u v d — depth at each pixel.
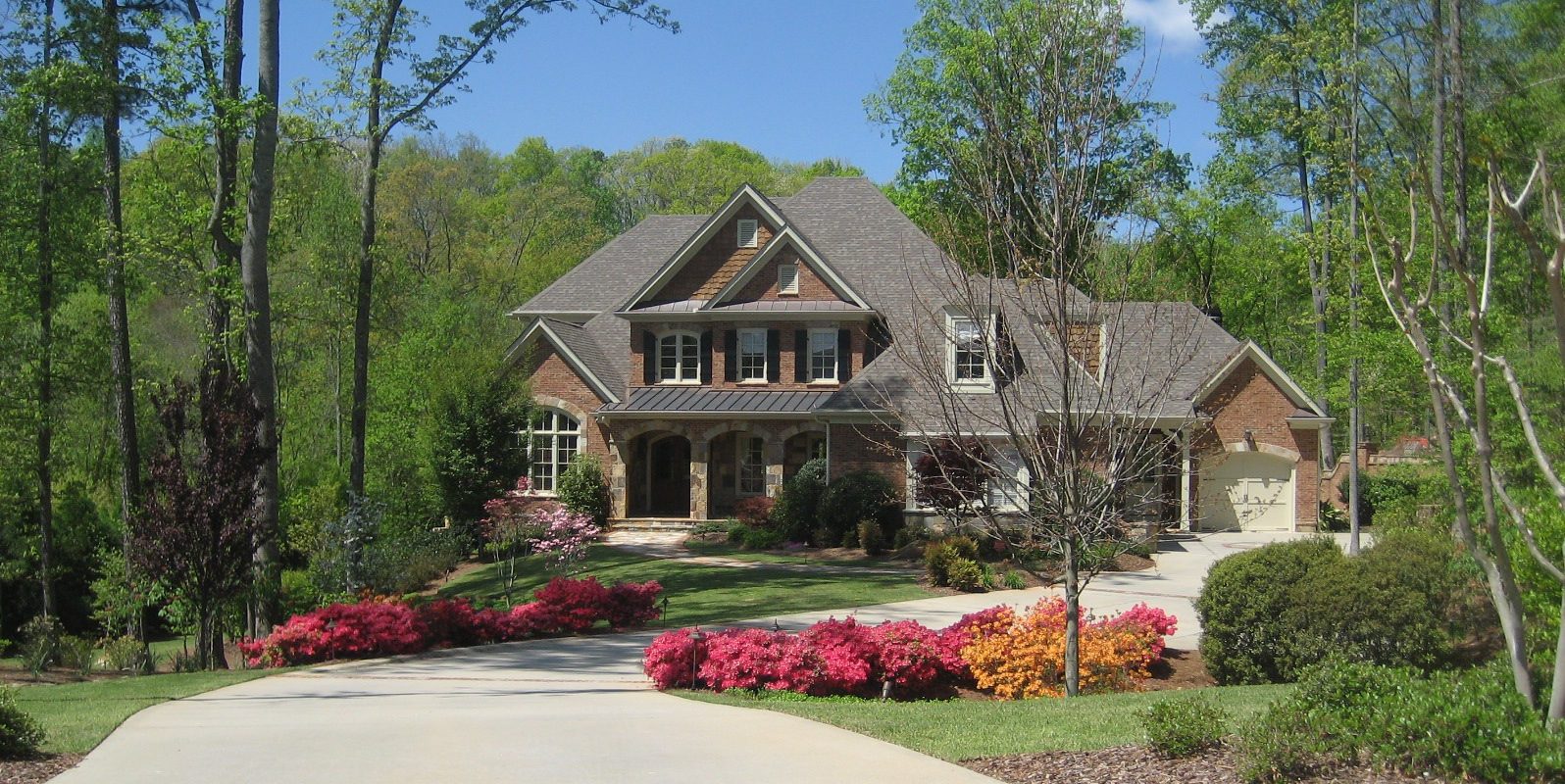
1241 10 36.75
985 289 15.23
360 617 18.55
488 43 26.64
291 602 25.53
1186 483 35.28
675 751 10.12
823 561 30.20
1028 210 13.28
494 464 33.41
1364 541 32.38
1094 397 14.83
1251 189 38.88
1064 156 12.98
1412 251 8.64
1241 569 15.02
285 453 36.53
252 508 19.39
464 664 17.47
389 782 8.92
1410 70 11.80
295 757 9.92
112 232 22.94
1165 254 42.16
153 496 18.55
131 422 24.59
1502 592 8.67
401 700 14.20
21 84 23.20
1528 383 12.12
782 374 36.94
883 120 45.44
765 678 14.95
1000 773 9.08
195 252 23.34
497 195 80.38
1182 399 34.12
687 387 37.59
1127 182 16.64
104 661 20.47
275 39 21.19
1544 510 10.55
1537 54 10.61
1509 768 7.80
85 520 30.97
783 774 9.10
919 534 31.23
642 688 15.43
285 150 26.48
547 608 20.36
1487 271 8.48
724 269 37.81
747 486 39.31
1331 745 8.52
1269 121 29.45
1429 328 17.55
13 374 25.39
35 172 24.02
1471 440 13.67
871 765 9.43
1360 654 14.10
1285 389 35.38
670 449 40.50
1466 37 10.77
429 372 35.75
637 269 44.25
